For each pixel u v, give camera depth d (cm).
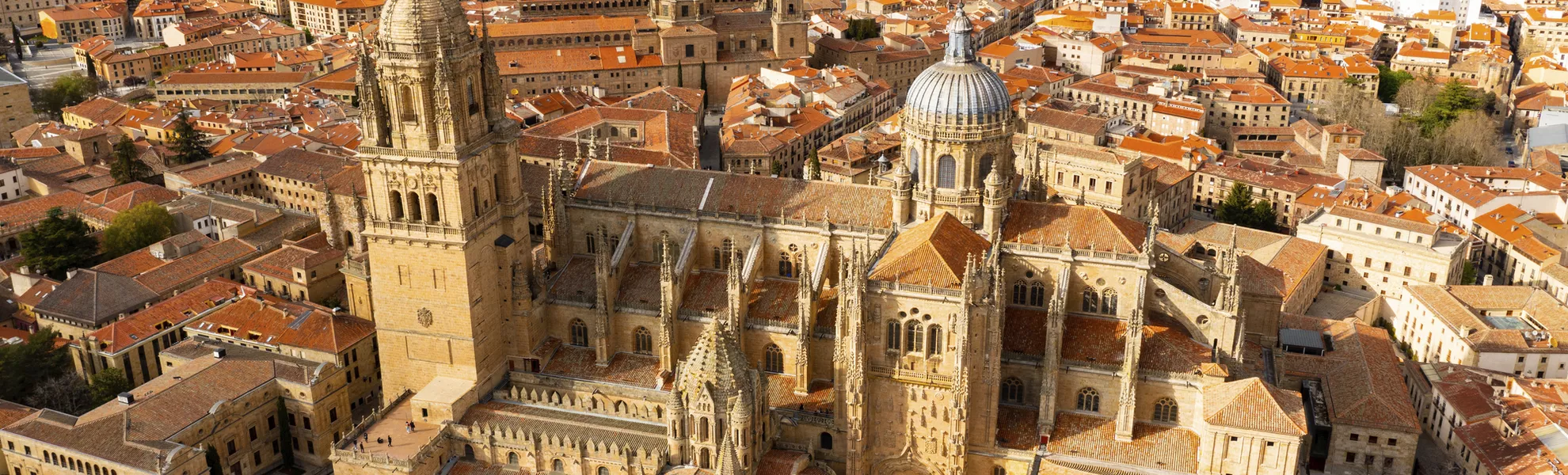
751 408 12025
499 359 14700
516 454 13425
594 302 14738
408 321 14188
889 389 12988
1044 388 13025
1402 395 14850
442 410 13712
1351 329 16600
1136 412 13362
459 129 13162
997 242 13512
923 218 14325
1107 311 13938
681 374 12106
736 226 14750
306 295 18912
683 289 14512
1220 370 12838
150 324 17225
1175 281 14888
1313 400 15075
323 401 15312
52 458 13862
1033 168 16812
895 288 12500
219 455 14538
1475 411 15225
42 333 16750
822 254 14350
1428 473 15325
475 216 13738
